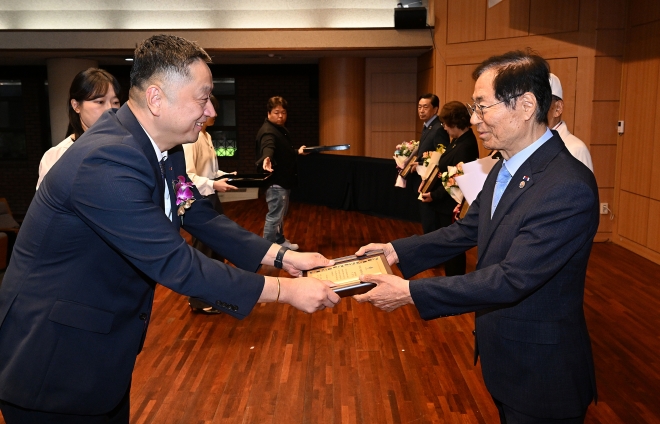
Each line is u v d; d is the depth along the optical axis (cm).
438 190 495
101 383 159
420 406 301
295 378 333
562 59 670
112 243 152
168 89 156
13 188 1212
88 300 157
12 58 1026
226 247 215
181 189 191
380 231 764
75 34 915
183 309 454
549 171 170
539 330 170
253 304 169
